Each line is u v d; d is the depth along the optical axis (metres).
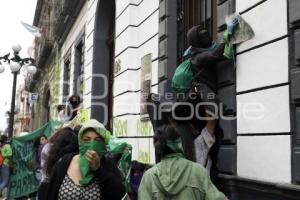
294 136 4.83
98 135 3.93
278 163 5.02
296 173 4.72
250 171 5.51
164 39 8.57
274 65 5.19
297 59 4.81
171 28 8.53
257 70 5.50
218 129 5.99
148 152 8.97
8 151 11.68
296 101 4.80
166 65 8.38
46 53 30.14
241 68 5.83
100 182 3.85
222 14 6.40
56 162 4.12
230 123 5.95
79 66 18.48
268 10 5.36
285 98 4.98
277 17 5.18
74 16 18.41
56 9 24.89
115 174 3.96
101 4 13.99
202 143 5.80
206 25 7.48
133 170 7.06
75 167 3.94
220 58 6.11
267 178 5.20
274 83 5.17
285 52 5.02
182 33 8.42
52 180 3.94
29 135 11.38
